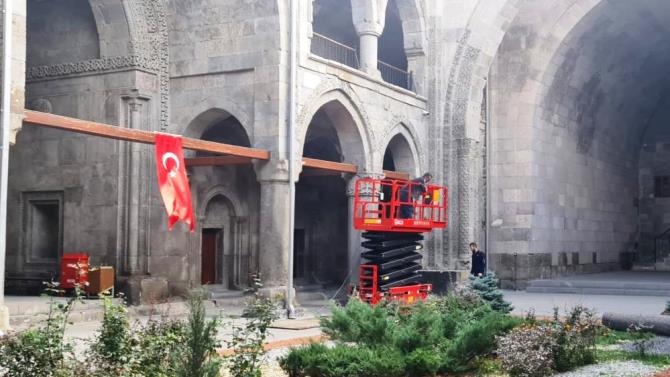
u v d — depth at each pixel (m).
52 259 21.34
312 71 20.88
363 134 23.28
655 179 40.97
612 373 10.80
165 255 20.66
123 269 20.03
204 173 21.84
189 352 8.27
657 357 12.17
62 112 21.02
